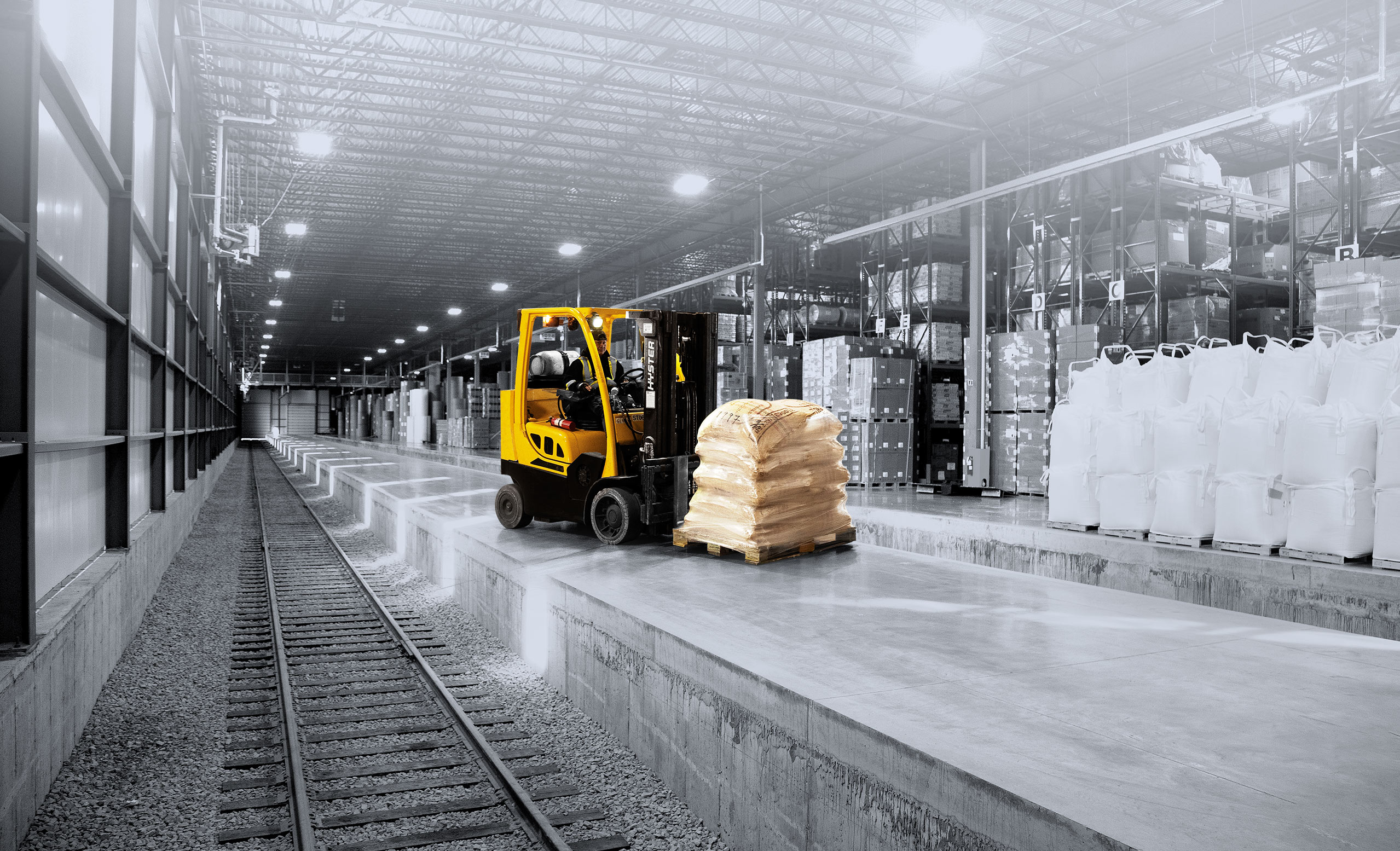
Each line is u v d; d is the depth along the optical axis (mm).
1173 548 8820
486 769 5203
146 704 6266
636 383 9914
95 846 4227
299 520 18922
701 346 9898
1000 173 20625
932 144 17812
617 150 19516
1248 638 5371
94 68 6480
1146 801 3021
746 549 7961
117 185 7027
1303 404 7832
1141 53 13766
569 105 16906
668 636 5258
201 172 18281
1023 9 13711
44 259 4574
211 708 6305
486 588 9102
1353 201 12977
